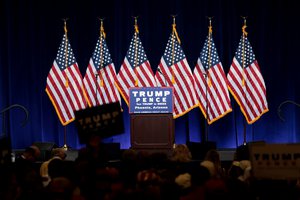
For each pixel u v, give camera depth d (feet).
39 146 60.18
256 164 27.22
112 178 27.32
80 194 28.73
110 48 72.49
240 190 27.17
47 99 72.49
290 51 72.38
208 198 23.35
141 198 24.85
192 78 69.41
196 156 55.47
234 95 69.51
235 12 72.23
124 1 72.49
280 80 72.64
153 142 57.26
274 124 72.64
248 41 70.18
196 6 72.64
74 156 64.75
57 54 69.72
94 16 72.43
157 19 72.64
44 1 72.23
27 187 29.37
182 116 72.64
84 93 69.51
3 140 27.84
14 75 71.82
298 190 28.99
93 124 31.24
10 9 71.51
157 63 72.54
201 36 72.43
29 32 71.97
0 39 71.77
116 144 56.34
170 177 32.35
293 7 72.28
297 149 26.91
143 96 57.52
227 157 65.72
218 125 72.79
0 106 71.87
